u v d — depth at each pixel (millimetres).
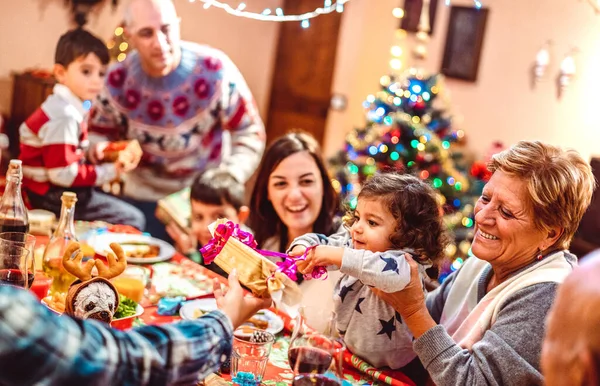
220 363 1073
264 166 2195
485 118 4762
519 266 1489
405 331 1562
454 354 1362
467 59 4789
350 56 5109
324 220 2215
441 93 4359
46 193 2904
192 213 2742
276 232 2266
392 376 1572
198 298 1872
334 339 1224
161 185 3654
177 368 975
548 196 1386
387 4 5059
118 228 2594
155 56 3240
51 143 2822
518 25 4594
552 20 4453
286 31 5488
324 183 2207
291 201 2125
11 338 821
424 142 3932
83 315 1345
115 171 3072
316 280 1724
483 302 1502
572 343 792
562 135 4469
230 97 3525
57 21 4082
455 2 4809
